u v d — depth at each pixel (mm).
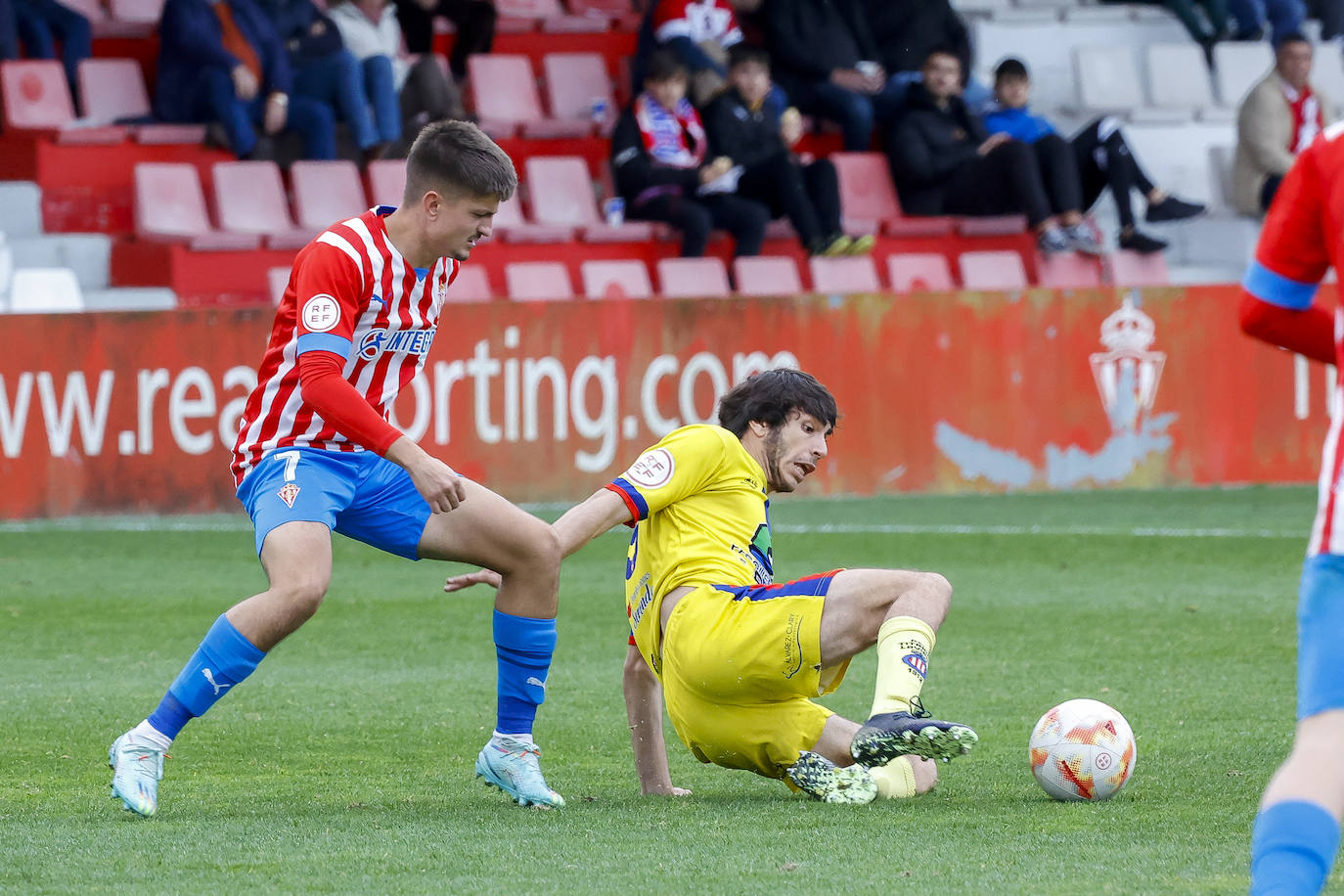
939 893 10797
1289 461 44906
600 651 23953
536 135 51906
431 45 51969
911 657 13273
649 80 47938
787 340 42031
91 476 38406
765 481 14914
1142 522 37906
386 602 28953
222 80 47438
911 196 51812
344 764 16594
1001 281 49969
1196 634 24875
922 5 54656
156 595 29266
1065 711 14234
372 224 14414
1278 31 62094
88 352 38250
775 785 15492
